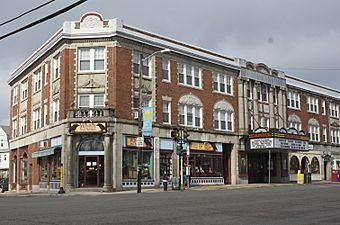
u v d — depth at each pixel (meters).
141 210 15.11
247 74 48.47
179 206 16.66
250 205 17.08
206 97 43.75
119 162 34.94
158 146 38.19
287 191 27.62
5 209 15.75
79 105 36.19
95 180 35.00
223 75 46.25
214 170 43.75
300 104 58.12
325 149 62.31
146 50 38.38
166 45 39.91
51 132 38.47
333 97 66.00
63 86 36.28
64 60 36.44
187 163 36.91
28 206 17.12
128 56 36.81
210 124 43.84
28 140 45.34
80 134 35.12
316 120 61.25
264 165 51.84
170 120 39.88
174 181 34.84
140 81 32.50
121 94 35.88
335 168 64.12
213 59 44.56
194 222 11.99
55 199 22.91
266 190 29.88
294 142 47.56
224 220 12.47
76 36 36.31
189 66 42.59
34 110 44.56
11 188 50.44
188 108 41.94
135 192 31.88
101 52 36.44
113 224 11.47
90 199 21.97
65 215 13.51
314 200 19.53
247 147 46.97
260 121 49.94
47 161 39.53
